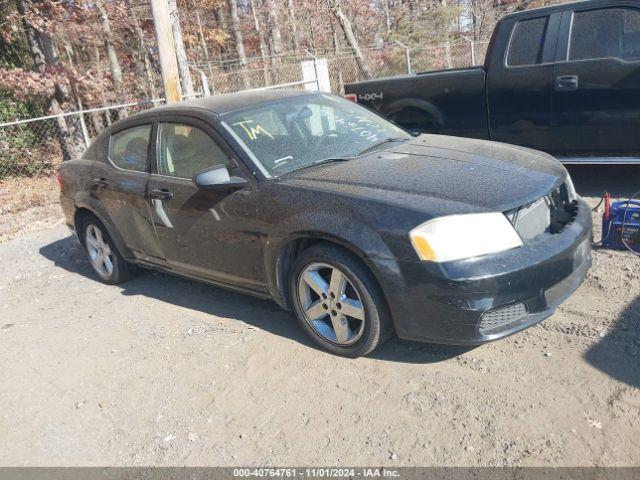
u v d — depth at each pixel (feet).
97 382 12.42
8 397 12.39
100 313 15.89
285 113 14.24
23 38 43.39
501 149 13.37
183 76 38.19
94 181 16.57
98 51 61.00
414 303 10.27
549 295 10.51
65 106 41.65
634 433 8.85
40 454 10.42
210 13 86.43
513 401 9.90
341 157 13.12
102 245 17.63
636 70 17.53
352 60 62.59
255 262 12.65
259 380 11.54
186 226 13.84
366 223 10.51
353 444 9.49
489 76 20.17
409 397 10.37
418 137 14.94
